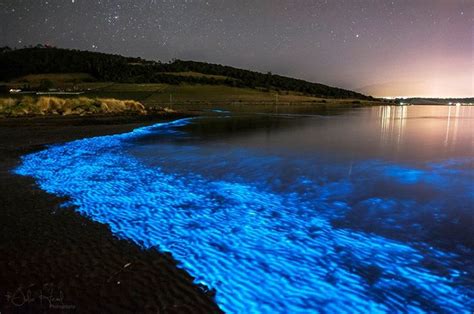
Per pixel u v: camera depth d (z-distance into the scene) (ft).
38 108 106.01
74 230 21.57
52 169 37.96
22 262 17.26
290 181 34.37
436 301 14.85
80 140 60.39
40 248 18.89
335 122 113.29
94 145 55.47
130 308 13.79
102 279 15.89
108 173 36.73
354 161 44.52
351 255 18.95
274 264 17.85
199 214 24.91
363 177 36.24
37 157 44.47
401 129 89.97
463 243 20.53
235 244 20.12
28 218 23.44
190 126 92.32
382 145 58.90
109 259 17.87
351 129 88.22
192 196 29.12
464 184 33.68
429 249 19.74
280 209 26.23
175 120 114.21
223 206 26.73
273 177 35.88
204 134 73.00
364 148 55.31
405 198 29.27
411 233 22.00
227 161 43.91
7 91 287.48
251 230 22.18
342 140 65.21
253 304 14.44
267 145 57.57
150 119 111.04
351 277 16.69
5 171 36.55
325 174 37.37
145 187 31.60
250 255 18.78
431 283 16.24
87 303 14.01
